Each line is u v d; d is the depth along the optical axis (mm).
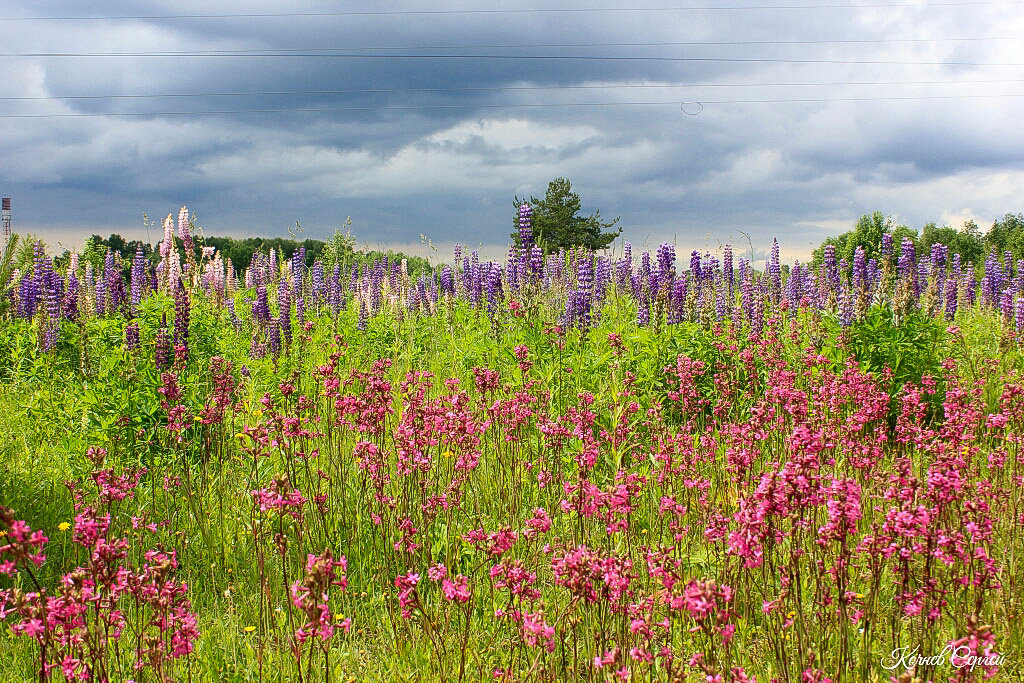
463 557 5039
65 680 3465
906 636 3961
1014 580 4133
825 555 3869
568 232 42156
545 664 3504
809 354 8930
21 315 12570
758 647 3936
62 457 6727
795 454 3920
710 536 3738
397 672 3875
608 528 4109
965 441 5195
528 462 5961
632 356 8367
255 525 4945
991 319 13484
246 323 14586
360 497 5656
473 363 9453
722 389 7953
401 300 14477
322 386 8406
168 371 7781
